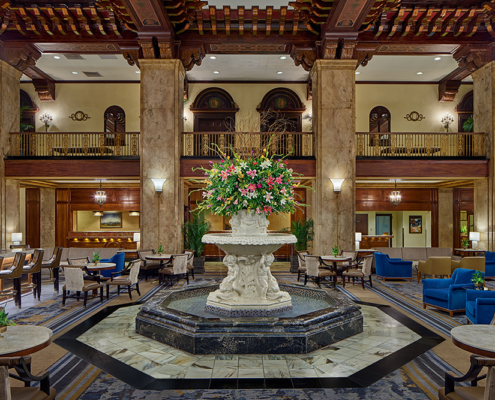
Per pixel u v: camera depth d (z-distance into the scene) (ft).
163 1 28.53
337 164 33.06
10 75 34.73
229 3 29.60
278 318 14.23
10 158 34.06
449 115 46.14
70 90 45.78
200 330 13.53
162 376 11.60
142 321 15.78
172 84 32.99
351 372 11.92
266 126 45.37
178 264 28.86
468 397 8.14
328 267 29.55
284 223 49.55
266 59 39.73
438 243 49.52
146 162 32.94
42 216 47.78
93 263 24.82
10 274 20.80
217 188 16.17
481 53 34.71
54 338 15.46
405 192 49.70
